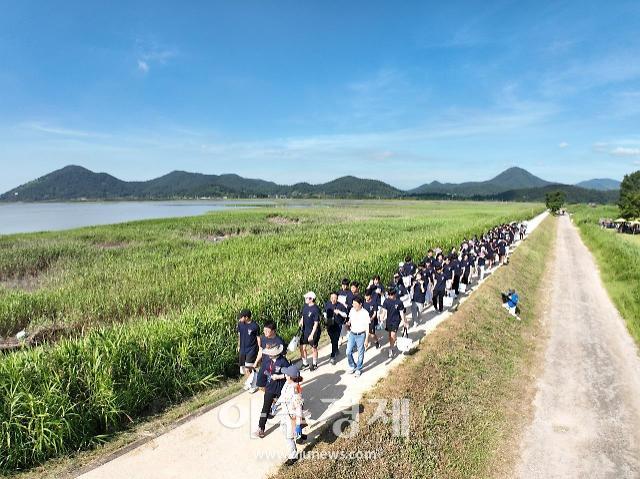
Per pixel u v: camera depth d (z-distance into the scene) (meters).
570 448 10.90
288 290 17.09
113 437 8.93
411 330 16.06
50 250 32.00
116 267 26.61
